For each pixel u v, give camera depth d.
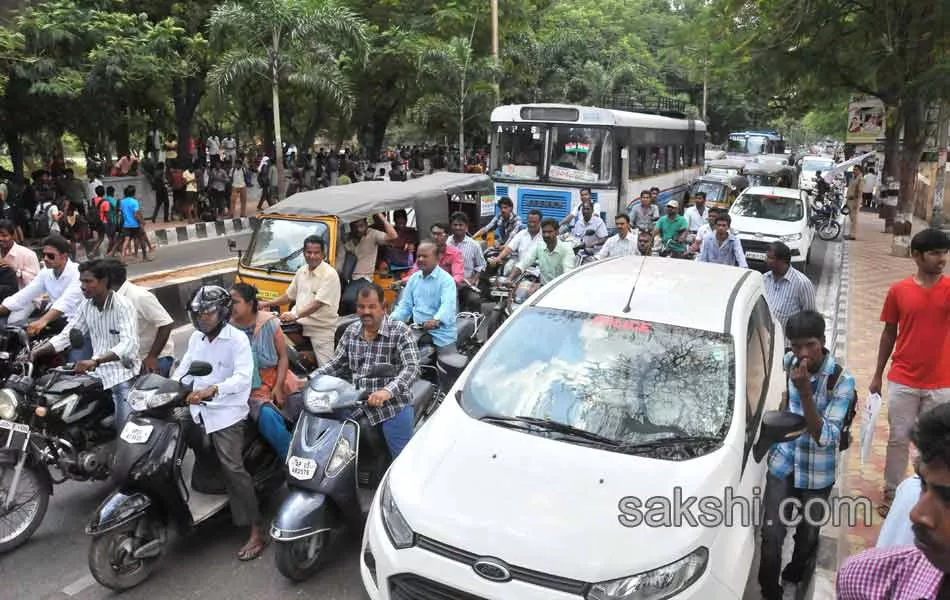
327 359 7.44
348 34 18.08
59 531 5.62
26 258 8.08
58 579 5.00
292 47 18.30
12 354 6.13
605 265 5.78
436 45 25.02
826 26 16.14
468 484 3.86
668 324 4.77
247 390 5.08
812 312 4.23
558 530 3.53
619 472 3.88
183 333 10.90
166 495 4.85
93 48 18.42
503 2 29.06
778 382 5.38
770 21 16.88
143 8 21.44
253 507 5.18
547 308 5.05
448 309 7.00
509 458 4.01
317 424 5.01
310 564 4.93
